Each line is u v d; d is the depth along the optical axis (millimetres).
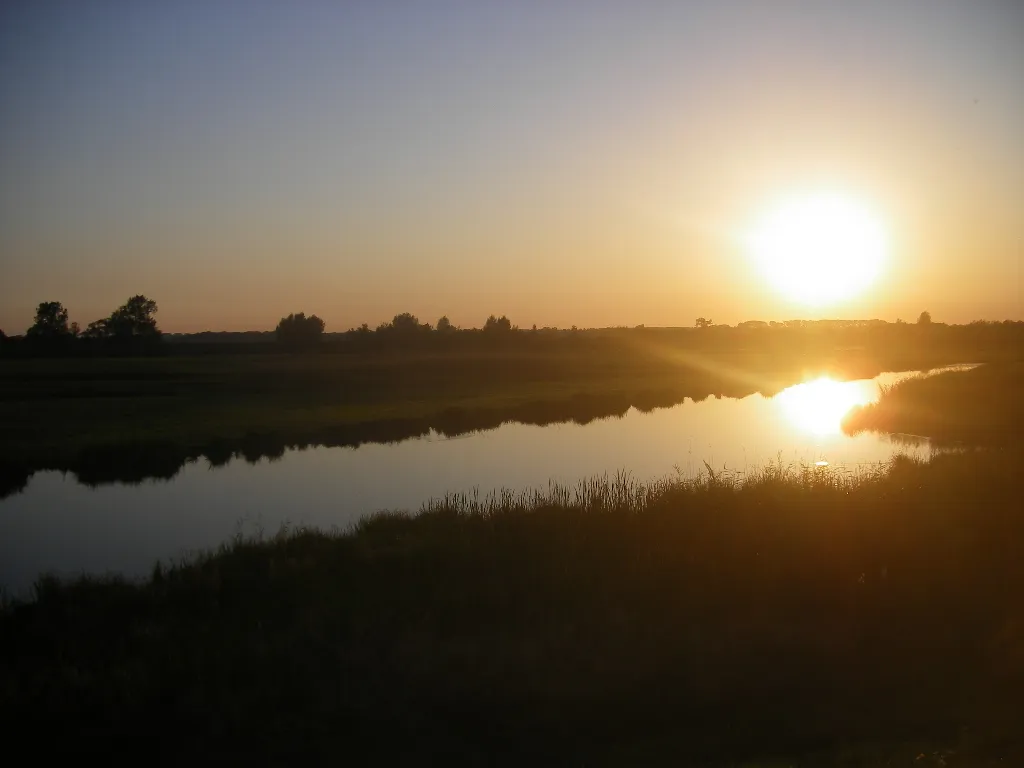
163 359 85875
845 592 10227
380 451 32250
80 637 9914
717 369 81312
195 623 10023
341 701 7410
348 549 13438
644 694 7539
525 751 6598
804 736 6711
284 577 12055
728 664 8109
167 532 19266
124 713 7316
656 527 13188
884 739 6582
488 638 8750
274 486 25094
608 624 9086
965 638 8711
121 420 38312
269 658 8328
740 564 11250
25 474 27859
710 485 15914
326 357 91500
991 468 17172
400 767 6391
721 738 6719
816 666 8109
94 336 105688
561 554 11914
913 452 28250
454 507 16797
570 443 33406
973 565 11031
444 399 51219
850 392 57406
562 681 7730
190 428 36219
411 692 7559
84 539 18578
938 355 106375
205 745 6812
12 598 12312
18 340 98312
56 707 7445
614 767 6281
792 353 110500
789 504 14062
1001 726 6691
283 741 6828
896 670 7996
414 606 9992
